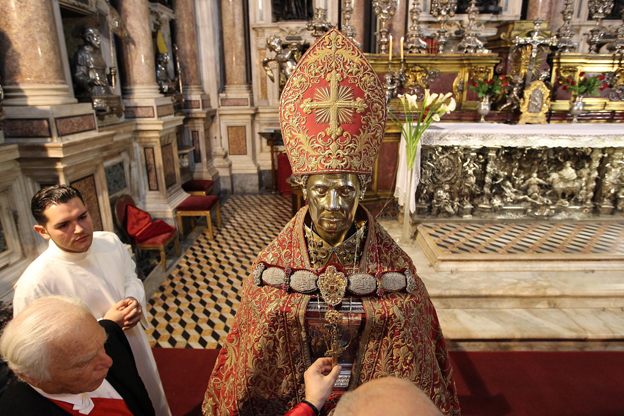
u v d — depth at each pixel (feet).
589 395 7.72
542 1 22.91
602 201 15.35
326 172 3.12
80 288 5.22
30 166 10.43
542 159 15.26
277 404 3.77
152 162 17.02
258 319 3.52
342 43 3.13
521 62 16.37
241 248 17.24
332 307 3.40
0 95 9.33
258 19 25.26
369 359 3.56
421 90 16.42
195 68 23.29
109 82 14.88
